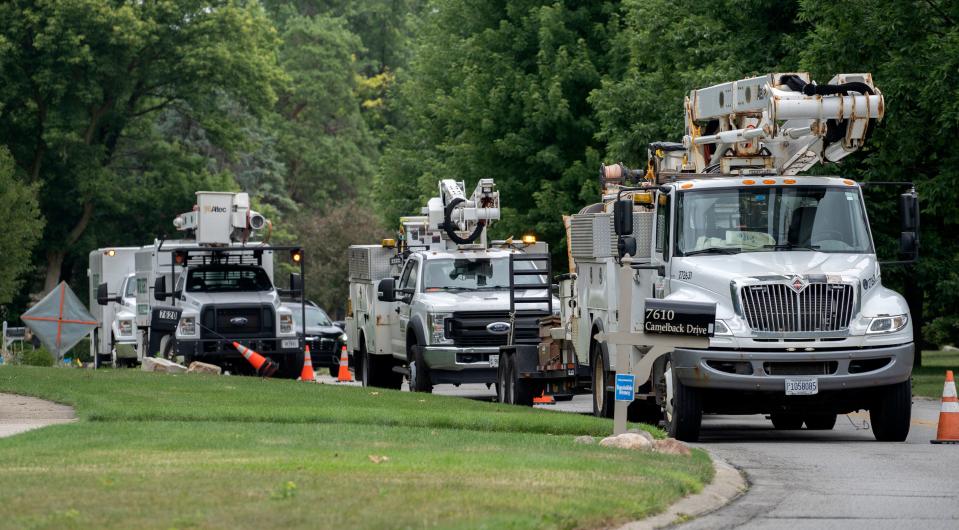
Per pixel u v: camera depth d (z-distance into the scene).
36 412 59.50
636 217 62.03
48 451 41.97
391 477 36.53
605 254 65.19
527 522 30.41
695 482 39.06
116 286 138.38
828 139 61.06
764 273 56.22
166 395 67.62
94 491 33.78
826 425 67.56
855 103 59.41
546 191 137.38
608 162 121.50
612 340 48.81
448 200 93.31
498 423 55.97
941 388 94.06
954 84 89.44
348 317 106.00
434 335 85.12
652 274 61.06
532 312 79.62
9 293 170.12
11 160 173.62
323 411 58.75
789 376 55.22
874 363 56.19
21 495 33.22
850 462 48.44
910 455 50.84
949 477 44.22
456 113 145.50
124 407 58.72
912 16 92.94
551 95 136.00
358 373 104.38
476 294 87.56
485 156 145.00
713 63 112.44
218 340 100.62
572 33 140.75
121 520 30.09
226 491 33.84
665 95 119.19
